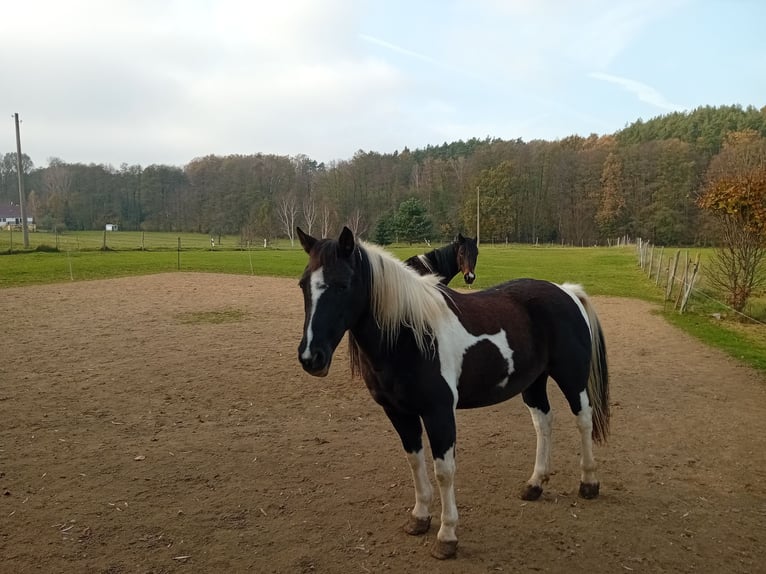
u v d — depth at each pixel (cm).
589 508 399
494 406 639
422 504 359
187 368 789
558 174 6438
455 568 324
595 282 2091
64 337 997
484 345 354
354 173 6391
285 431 553
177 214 6800
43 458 476
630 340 1048
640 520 382
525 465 476
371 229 5606
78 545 343
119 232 6244
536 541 354
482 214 6269
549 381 763
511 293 402
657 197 5878
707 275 1508
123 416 588
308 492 421
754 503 411
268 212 5591
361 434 547
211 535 357
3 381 711
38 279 1930
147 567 321
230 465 468
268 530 365
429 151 10225
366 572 320
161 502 401
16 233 5359
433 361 326
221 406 628
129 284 1822
